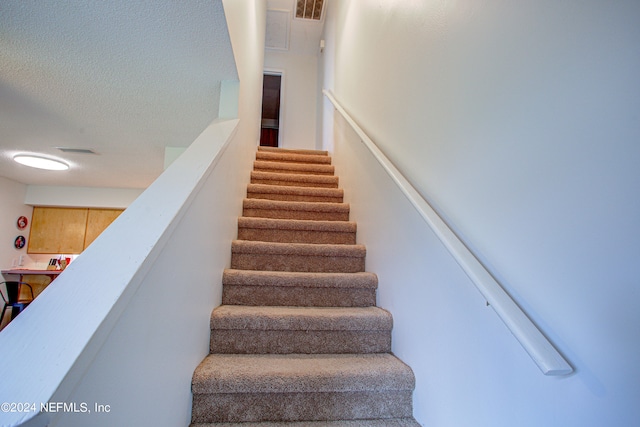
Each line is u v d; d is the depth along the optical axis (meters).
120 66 1.68
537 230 0.70
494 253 0.83
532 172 0.72
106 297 0.59
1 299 4.13
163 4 1.24
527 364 0.71
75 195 4.84
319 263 2.04
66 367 0.46
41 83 1.87
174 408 0.98
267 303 1.73
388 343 1.53
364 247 2.07
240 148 2.27
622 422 0.52
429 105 1.24
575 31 0.62
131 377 0.68
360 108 2.48
